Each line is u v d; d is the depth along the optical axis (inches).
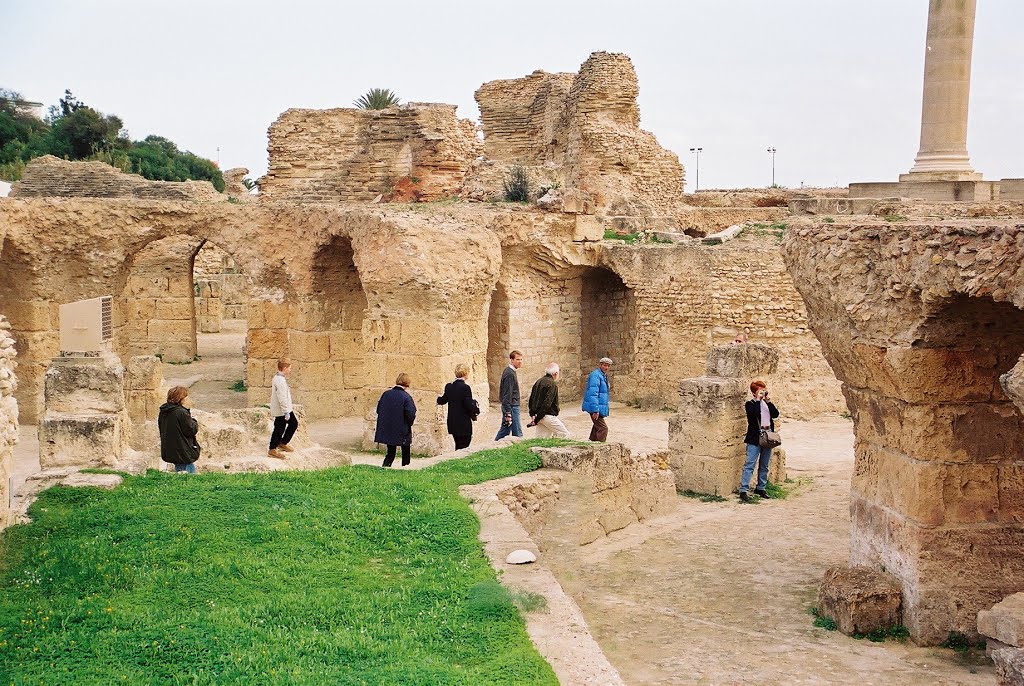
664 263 1114.7
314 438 991.6
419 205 1107.9
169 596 388.5
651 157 1499.8
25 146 2623.0
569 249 1150.3
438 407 913.5
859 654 442.9
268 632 354.3
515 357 789.2
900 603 471.5
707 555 596.7
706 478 749.3
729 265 1067.3
